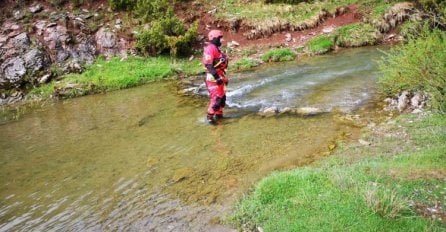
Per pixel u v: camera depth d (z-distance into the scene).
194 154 7.38
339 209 4.68
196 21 15.63
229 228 4.98
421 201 4.68
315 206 4.85
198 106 10.37
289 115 8.87
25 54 13.88
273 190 5.41
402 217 4.39
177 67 14.38
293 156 6.82
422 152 5.95
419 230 4.16
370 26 16.02
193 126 8.88
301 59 14.45
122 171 7.02
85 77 13.41
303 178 5.57
